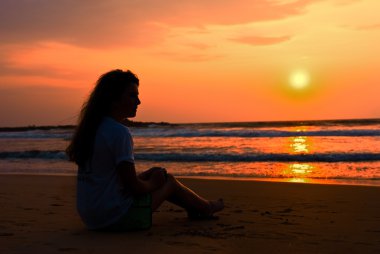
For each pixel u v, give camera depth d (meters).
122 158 3.24
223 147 20.22
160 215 4.48
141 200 3.47
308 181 9.30
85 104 3.39
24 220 4.18
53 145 26.42
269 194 6.73
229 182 8.63
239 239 3.29
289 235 3.48
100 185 3.35
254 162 14.10
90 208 3.38
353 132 26.98
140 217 3.47
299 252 2.93
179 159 15.16
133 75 3.50
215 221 4.11
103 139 3.26
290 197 6.32
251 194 6.78
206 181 8.88
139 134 34.44
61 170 12.72
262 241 3.23
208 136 30.19
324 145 20.22
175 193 3.86
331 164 13.05
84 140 3.30
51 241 3.14
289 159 14.59
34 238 3.26
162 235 3.37
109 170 3.34
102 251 2.84
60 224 3.93
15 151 20.30
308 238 3.38
